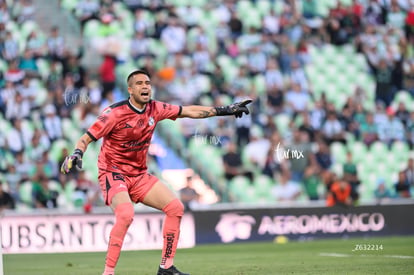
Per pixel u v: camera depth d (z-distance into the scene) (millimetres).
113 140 19922
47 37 55656
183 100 56531
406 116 58656
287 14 62375
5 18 56219
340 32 62688
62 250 39250
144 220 40500
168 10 60125
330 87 60281
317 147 51781
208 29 60094
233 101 56969
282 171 51062
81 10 58375
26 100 51125
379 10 64438
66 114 51406
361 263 27703
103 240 39969
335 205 45688
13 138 49031
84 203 46312
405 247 36938
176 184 49844
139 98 19547
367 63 62094
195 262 30531
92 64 56469
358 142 55938
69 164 18641
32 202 45625
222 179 51125
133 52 57469
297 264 27969
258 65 59281
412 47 63844
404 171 53000
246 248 39281
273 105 56469
